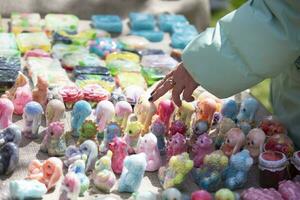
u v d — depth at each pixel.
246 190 1.20
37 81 1.46
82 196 1.18
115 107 1.41
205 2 2.28
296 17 1.24
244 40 1.25
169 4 2.23
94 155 1.24
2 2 2.04
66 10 2.10
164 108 1.40
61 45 1.82
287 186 1.20
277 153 1.28
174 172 1.21
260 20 1.25
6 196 1.14
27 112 1.33
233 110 1.46
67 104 1.47
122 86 1.58
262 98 2.67
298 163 1.27
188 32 1.98
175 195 1.15
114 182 1.20
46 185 1.17
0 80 1.50
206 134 1.33
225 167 1.24
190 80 1.33
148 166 1.28
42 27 1.96
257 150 1.34
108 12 2.14
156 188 1.23
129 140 1.31
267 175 1.25
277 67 1.27
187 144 1.35
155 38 1.98
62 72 1.62
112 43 1.85
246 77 1.27
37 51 1.73
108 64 1.71
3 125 1.35
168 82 1.36
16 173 1.23
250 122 1.47
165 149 1.35
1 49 1.69
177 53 1.83
